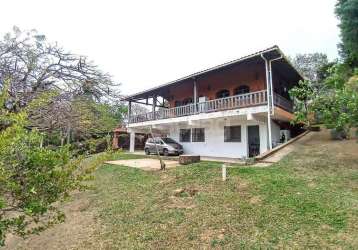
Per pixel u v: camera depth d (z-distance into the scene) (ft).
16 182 9.09
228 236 18.69
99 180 41.65
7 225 9.53
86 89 23.58
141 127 83.71
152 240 19.74
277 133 63.98
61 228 25.14
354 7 60.18
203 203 24.77
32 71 20.89
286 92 72.74
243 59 53.93
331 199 22.75
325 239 16.88
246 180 29.40
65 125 20.83
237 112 56.03
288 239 17.37
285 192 25.05
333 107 35.32
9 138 8.83
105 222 24.54
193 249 17.84
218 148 67.46
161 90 81.25
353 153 40.32
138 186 34.04
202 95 74.38
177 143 74.79
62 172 9.98
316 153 42.88
